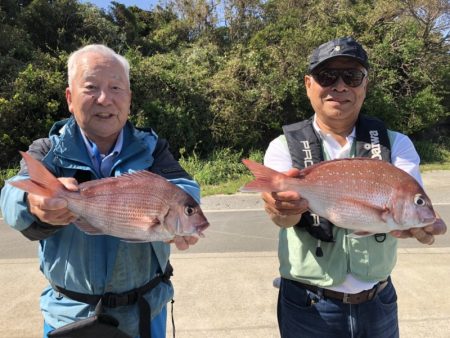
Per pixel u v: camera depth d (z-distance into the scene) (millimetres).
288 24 21141
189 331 3447
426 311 3729
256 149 16578
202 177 12688
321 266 2064
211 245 5895
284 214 1812
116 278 1861
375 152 2086
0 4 19219
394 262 2137
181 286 4332
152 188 1633
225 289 4250
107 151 1966
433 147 18188
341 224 1761
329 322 2100
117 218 1614
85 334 1783
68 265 1852
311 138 2160
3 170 12531
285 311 2270
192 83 16297
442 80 19406
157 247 1955
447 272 4625
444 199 9344
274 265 4965
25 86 13617
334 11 20875
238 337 3355
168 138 15273
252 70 17094
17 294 4184
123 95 1892
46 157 1812
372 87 17969
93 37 20359
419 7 19562
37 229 1655
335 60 2043
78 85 1847
